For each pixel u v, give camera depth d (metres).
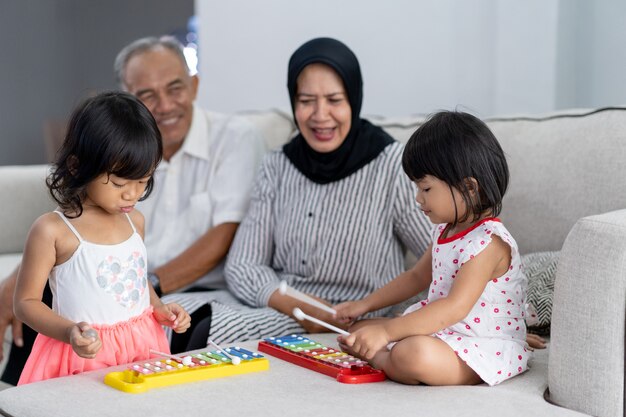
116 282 1.54
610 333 1.28
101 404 1.27
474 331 1.45
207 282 2.21
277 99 3.25
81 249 1.51
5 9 4.95
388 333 1.42
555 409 1.27
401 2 2.89
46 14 5.01
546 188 1.89
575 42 2.54
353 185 1.92
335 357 1.50
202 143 2.25
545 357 1.56
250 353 1.51
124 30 5.12
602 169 1.80
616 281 1.28
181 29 5.13
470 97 2.75
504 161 1.49
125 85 2.21
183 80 2.20
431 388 1.36
